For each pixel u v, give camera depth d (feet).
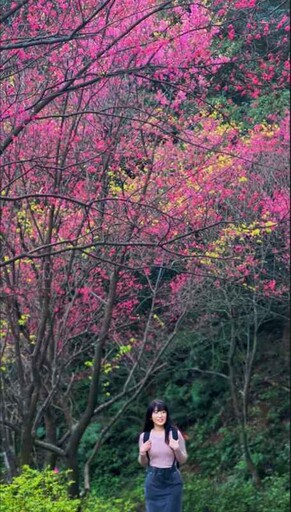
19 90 24.12
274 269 41.52
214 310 46.11
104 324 36.94
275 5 25.70
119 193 30.40
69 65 24.41
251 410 66.95
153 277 40.63
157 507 26.43
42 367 38.37
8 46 19.93
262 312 52.95
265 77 25.36
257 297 44.96
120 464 67.56
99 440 43.86
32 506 23.99
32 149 29.96
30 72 24.70
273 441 62.59
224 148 31.53
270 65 25.79
